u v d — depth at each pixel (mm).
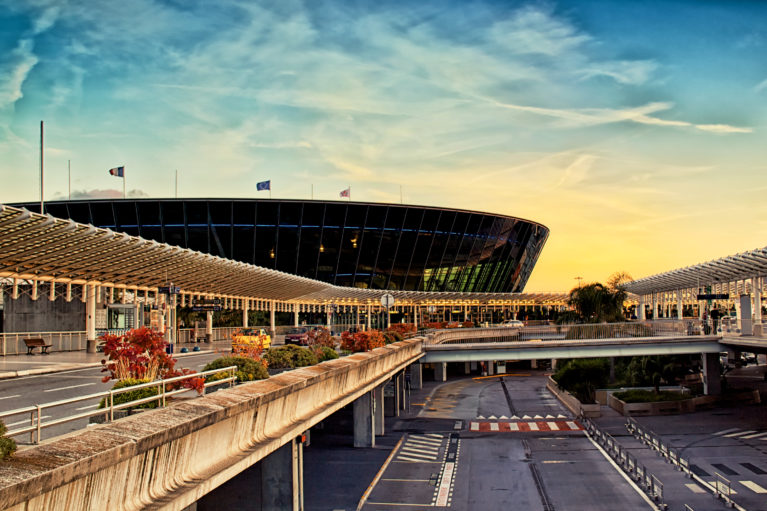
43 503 6738
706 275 54875
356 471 29688
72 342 45156
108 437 8359
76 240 31328
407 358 41438
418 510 24500
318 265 88875
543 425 44375
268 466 16328
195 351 45969
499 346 51469
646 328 54469
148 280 45625
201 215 83000
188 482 9938
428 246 97000
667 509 24859
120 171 54781
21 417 16344
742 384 65188
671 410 49094
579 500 26078
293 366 25688
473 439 39188
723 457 34188
